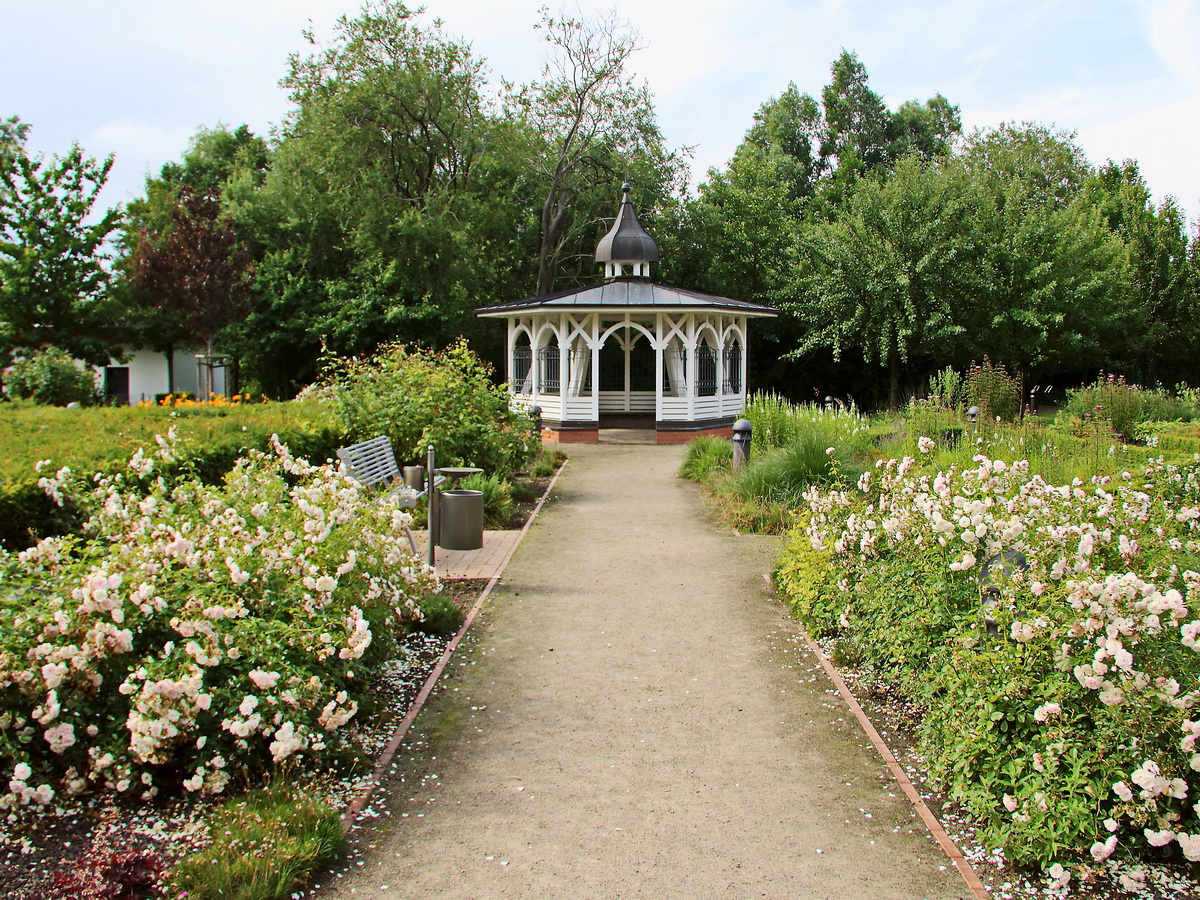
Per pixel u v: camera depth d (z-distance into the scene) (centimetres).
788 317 3206
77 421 1055
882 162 4862
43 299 2620
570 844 363
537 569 845
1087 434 1252
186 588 427
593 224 3303
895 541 545
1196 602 375
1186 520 566
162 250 2734
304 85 2930
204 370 3025
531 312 2078
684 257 3328
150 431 895
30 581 412
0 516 550
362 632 427
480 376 1348
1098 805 338
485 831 374
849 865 350
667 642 626
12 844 348
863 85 5091
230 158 4272
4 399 1925
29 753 377
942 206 2725
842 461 1129
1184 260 3141
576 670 570
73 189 2677
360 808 393
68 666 375
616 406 2508
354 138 2894
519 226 3341
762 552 918
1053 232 2727
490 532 1027
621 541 975
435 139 3067
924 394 2939
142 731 360
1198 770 328
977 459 588
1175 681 340
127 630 377
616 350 2672
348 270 2961
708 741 464
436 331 2841
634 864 349
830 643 621
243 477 553
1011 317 2678
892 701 521
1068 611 380
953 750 394
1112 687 336
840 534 634
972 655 395
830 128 5081
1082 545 405
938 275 2644
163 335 2984
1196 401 2025
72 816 370
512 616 689
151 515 493
